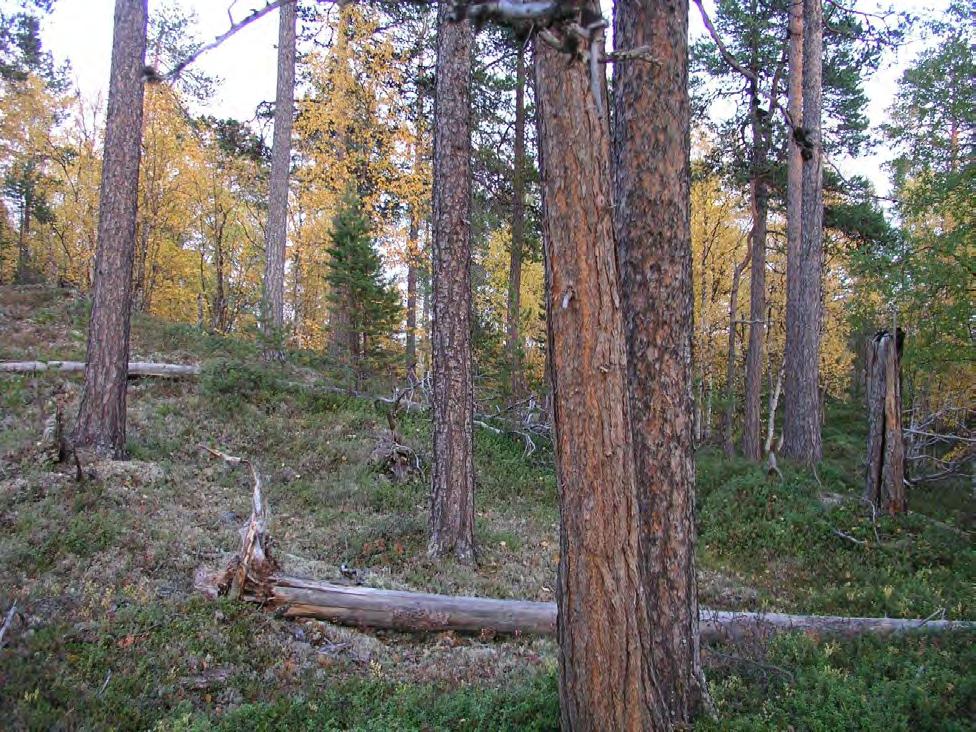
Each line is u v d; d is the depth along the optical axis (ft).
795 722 14.64
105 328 32.65
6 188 96.27
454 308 29.35
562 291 11.96
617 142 15.72
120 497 27.07
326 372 53.42
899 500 36.50
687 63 15.43
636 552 12.34
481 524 33.50
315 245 76.54
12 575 19.66
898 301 43.86
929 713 15.43
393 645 21.09
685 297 15.30
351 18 58.18
